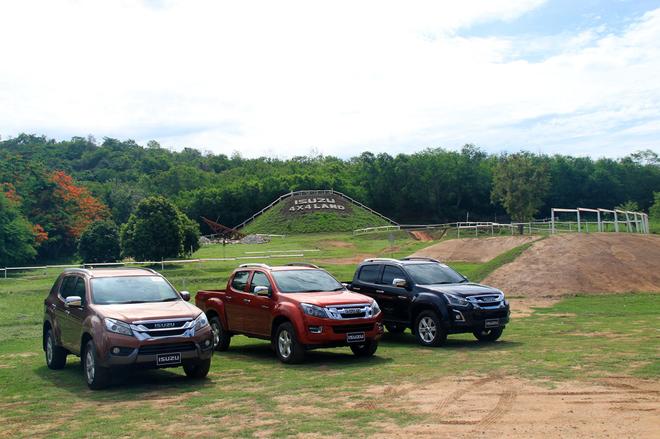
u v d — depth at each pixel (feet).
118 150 542.98
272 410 28.22
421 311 49.42
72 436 25.36
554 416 25.30
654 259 89.86
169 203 163.12
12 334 62.80
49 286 116.26
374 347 43.45
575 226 218.59
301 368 39.93
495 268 92.73
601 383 31.19
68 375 40.55
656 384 30.66
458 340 51.78
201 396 32.14
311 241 224.53
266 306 44.45
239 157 558.56
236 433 24.61
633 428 23.25
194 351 35.40
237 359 45.19
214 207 358.23
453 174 382.01
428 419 25.49
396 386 32.45
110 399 32.55
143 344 34.09
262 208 363.15
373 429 24.29
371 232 240.73
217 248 214.28
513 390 30.37
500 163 235.20
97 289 38.60
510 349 44.52
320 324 40.83
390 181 382.42
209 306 50.26
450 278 52.70
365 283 54.80
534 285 84.99
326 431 24.26
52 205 266.16
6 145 556.10
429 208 389.19
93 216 276.41
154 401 31.53
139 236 158.30
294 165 474.49
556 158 409.69
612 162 408.26
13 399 33.37
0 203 202.59
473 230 233.96
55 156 516.32
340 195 331.16
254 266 48.19
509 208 231.71
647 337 47.62
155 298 39.24
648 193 397.19
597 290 82.12
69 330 39.52
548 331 53.62
